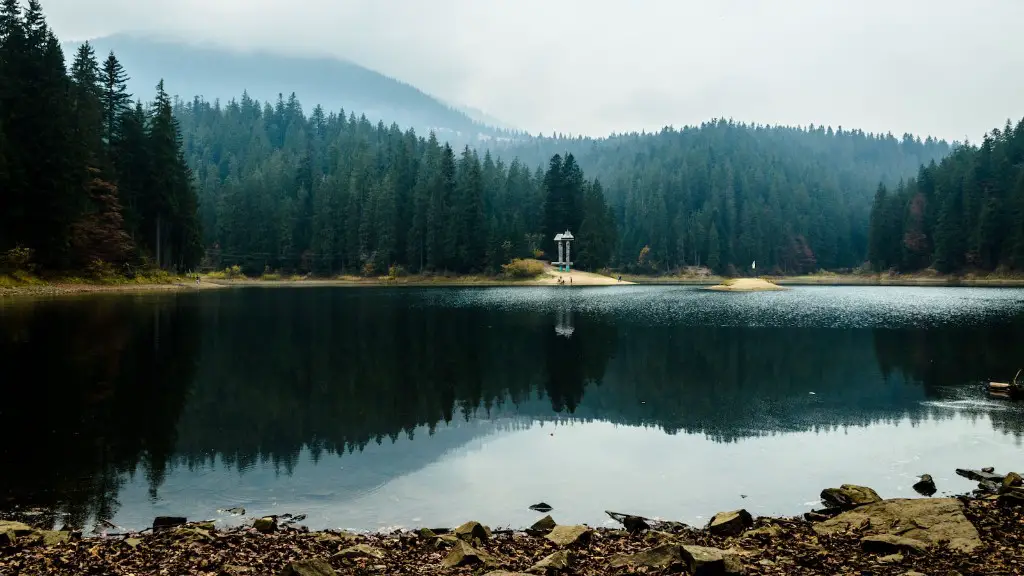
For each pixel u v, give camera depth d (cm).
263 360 2525
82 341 2839
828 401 1917
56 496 1112
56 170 5734
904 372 2383
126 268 7019
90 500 1095
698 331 3653
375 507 1080
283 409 1766
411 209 13825
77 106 6712
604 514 1056
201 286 8300
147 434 1499
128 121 7881
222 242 14075
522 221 14012
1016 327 3775
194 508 1066
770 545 876
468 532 912
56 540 889
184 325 3612
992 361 2600
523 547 887
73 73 7569
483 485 1192
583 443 1481
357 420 1666
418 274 12962
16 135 5659
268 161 17725
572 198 13725
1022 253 11512
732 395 2005
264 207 14075
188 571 755
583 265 13262
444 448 1430
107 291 6262
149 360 2444
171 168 8181
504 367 2470
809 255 18538
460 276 12562
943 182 14250
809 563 788
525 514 1055
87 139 6538
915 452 1409
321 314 4656
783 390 2073
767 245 18450
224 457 1344
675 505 1098
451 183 13388
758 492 1162
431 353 2794
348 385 2097
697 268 17888
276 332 3441
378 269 13238
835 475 1257
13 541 871
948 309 5253
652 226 17938
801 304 6053
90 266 6419
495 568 781
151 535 921
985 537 873
